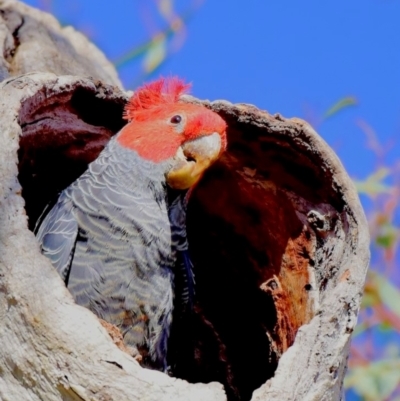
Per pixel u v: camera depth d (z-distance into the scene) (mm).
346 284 8188
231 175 10656
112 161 9852
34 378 7184
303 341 7727
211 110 10031
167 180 9797
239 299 11180
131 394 6891
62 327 7113
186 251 10305
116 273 9297
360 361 11828
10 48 12117
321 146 9383
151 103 10055
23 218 7730
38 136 10000
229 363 11211
